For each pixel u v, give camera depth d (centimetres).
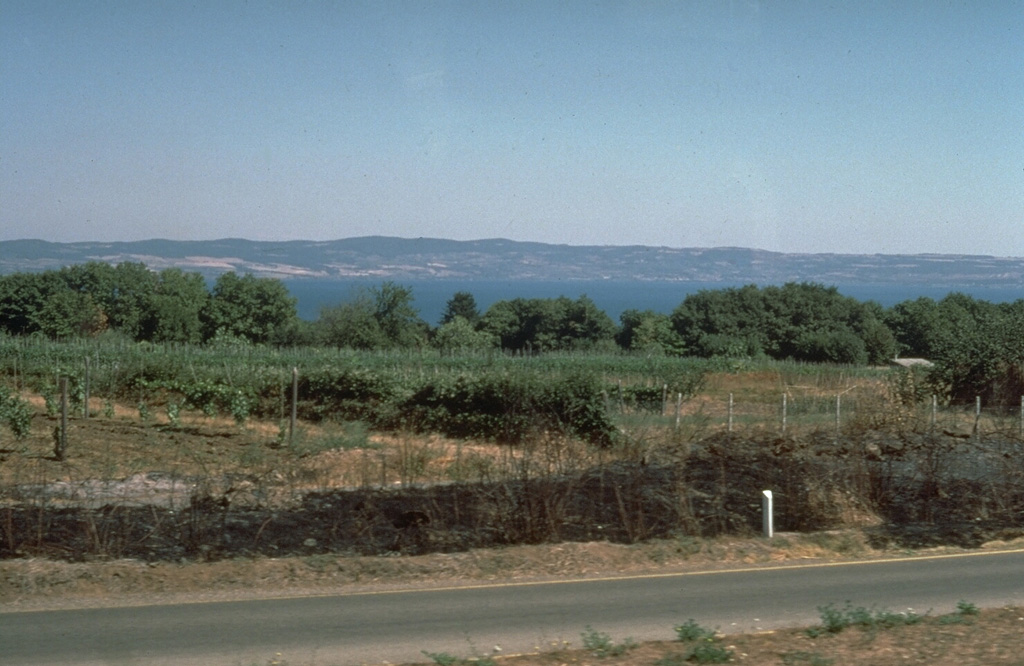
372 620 914
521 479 1412
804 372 4578
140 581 1043
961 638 816
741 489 1587
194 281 8712
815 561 1229
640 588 1064
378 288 7144
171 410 2514
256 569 1097
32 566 1052
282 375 2919
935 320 8256
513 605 980
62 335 7344
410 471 1800
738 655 773
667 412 3070
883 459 1852
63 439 1916
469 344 6500
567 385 2428
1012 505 1583
